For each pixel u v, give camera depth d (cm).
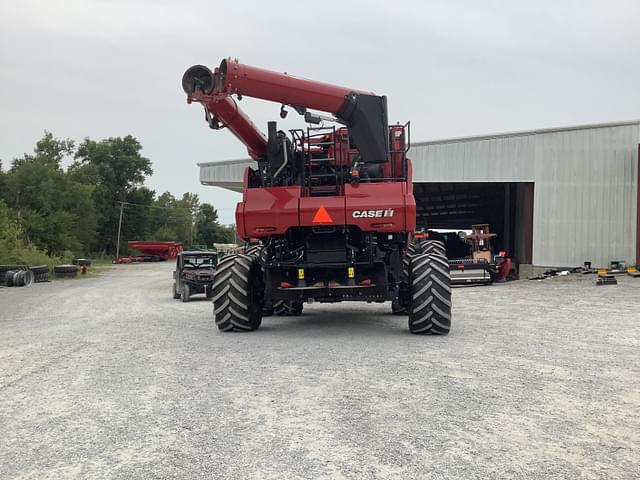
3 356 791
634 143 2436
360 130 905
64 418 477
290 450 392
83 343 903
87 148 9150
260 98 860
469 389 556
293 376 617
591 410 486
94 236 7738
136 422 461
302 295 928
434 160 2694
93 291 2575
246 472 355
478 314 1260
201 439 418
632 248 2448
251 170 992
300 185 961
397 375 617
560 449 392
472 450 390
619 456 379
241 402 515
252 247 1070
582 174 2506
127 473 356
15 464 375
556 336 911
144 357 755
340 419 461
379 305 1508
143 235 9462
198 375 631
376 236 952
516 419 460
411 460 372
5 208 5031
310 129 962
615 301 1573
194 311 1516
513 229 3212
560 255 2533
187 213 12000
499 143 2606
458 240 3077
